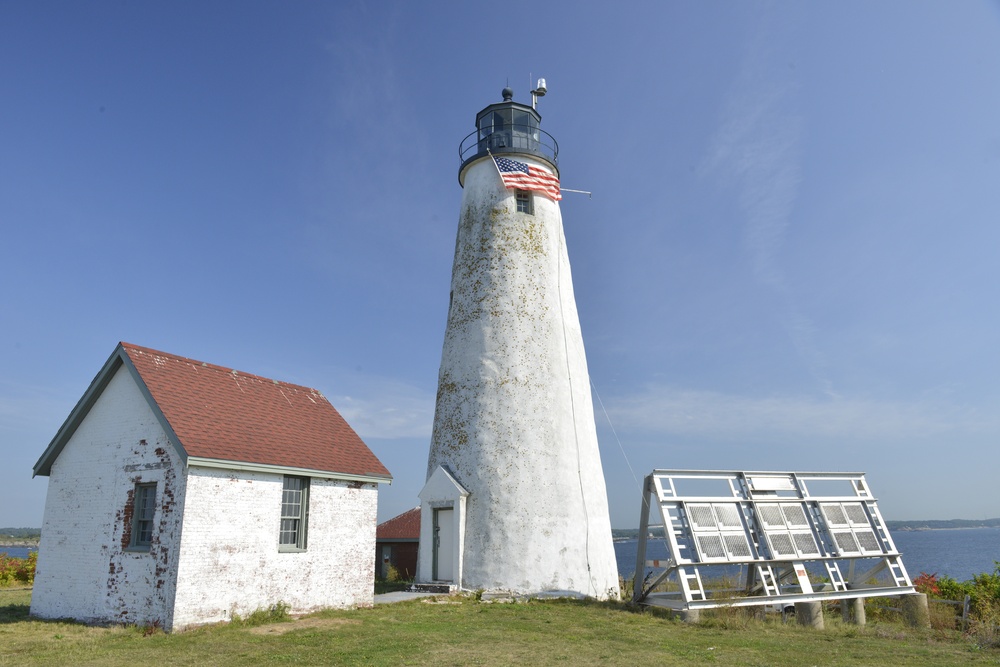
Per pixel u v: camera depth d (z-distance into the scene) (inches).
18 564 975.0
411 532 1061.8
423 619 565.0
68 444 610.5
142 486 546.6
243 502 542.3
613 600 713.6
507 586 701.9
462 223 885.2
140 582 512.1
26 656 405.4
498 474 741.3
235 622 515.5
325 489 619.5
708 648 454.0
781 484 669.3
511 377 777.6
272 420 637.3
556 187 884.6
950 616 597.6
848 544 639.8
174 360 616.4
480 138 920.3
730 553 607.2
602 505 796.6
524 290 816.9
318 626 517.0
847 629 550.0
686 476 645.3
